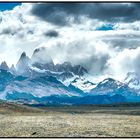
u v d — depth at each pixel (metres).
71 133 76.00
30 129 83.25
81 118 125.38
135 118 123.31
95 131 79.62
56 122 103.50
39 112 178.25
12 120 109.50
